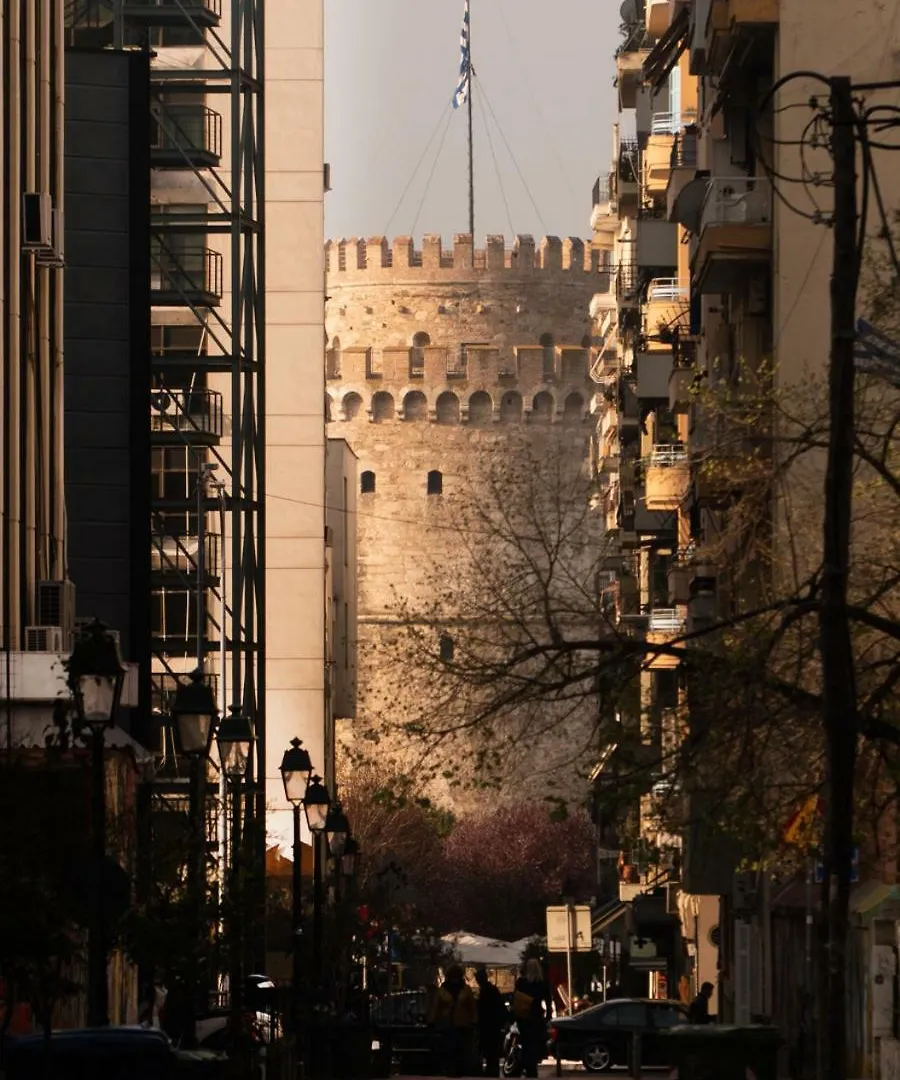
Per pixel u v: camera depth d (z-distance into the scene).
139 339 177.50
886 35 136.50
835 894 67.69
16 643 126.19
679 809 102.00
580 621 85.25
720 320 162.25
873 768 85.69
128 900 72.69
